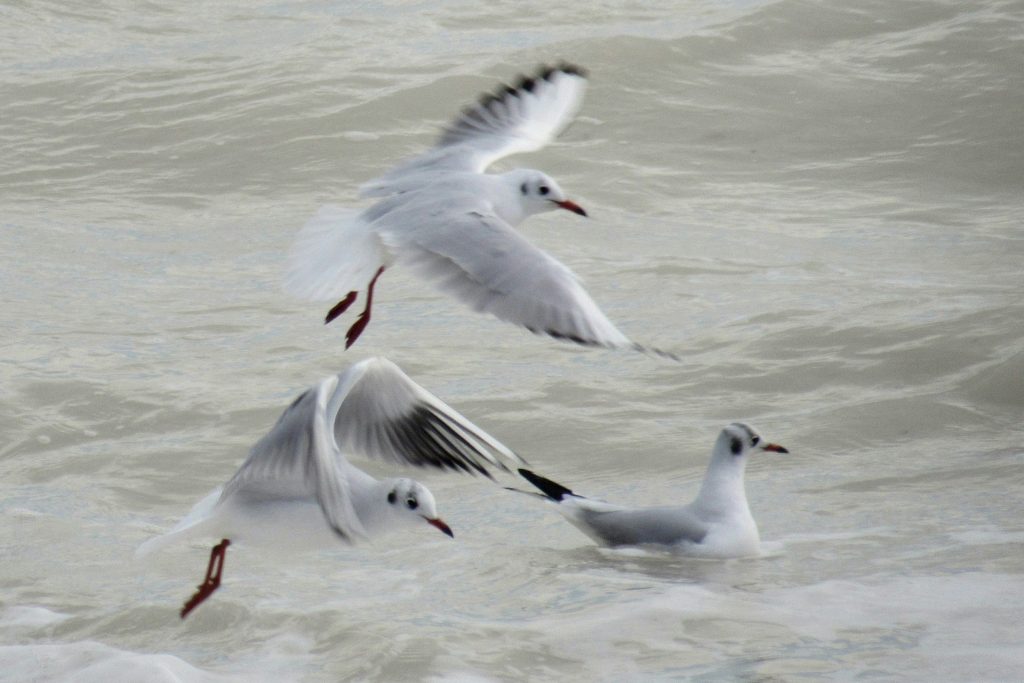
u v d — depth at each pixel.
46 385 14.62
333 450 7.68
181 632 9.66
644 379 14.72
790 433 13.38
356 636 9.35
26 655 9.20
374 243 8.30
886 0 26.52
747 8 26.41
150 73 24.89
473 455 8.54
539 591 10.18
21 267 18.19
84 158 22.12
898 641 9.11
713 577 10.39
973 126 22.81
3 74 25.00
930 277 17.31
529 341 15.88
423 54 25.39
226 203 20.67
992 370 14.26
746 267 17.89
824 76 24.23
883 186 21.22
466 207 8.37
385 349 15.67
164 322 16.50
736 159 22.06
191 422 13.92
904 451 12.94
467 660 9.01
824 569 10.43
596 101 23.52
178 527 8.29
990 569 10.21
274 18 28.28
